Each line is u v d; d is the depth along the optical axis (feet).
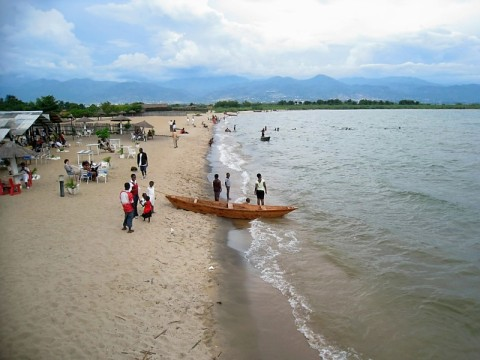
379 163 114.42
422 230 53.72
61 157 100.27
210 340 28.12
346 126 284.82
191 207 58.34
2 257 37.42
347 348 28.50
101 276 34.55
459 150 145.48
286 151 144.25
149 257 39.60
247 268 41.86
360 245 48.39
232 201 68.64
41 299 30.19
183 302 32.42
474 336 29.84
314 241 49.85
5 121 95.25
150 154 112.47
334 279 39.34
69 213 51.52
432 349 28.32
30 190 64.03
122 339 26.25
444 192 76.69
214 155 127.24
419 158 124.67
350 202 68.69
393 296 35.70
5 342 25.04
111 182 71.36
